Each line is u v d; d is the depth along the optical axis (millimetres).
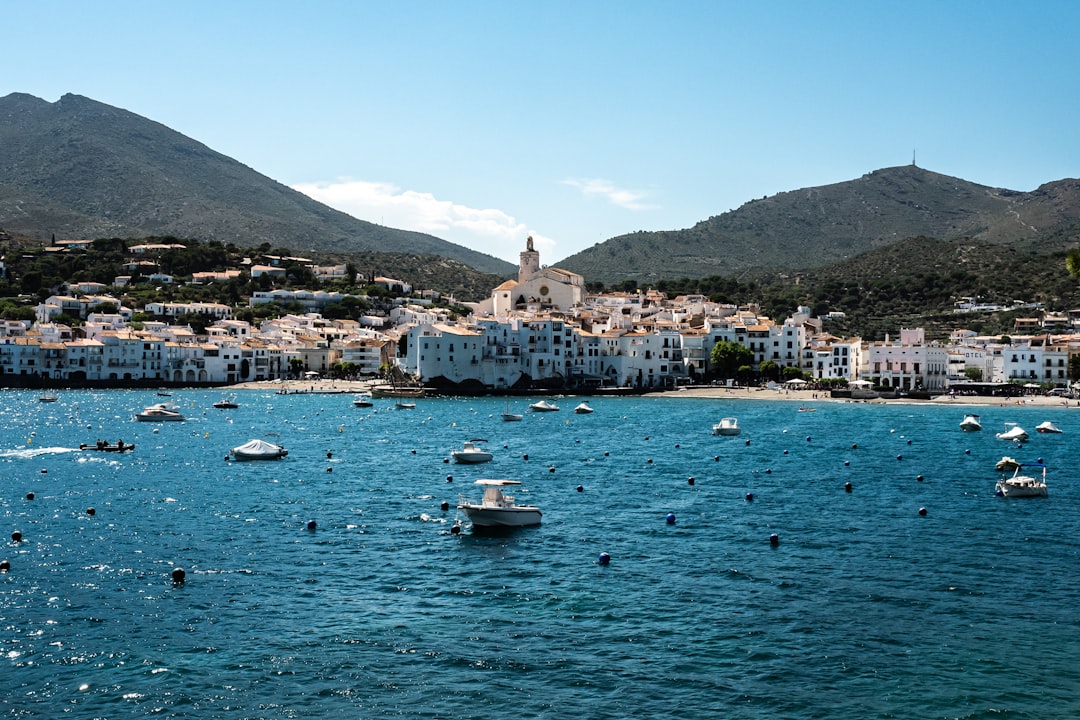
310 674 52875
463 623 61188
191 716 47938
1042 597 67250
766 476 124750
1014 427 184125
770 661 55125
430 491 110375
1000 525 91438
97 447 149250
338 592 67625
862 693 51000
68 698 49750
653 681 52281
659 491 111750
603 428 196750
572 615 62875
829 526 91000
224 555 77812
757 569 74500
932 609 64438
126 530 87125
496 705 49219
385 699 49844
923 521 93562
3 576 70688
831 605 65188
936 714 48750
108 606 63906
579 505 101938
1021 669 54219
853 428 197000
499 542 83375
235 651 56062
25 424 196375
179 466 131250
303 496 106375
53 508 97750
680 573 73312
